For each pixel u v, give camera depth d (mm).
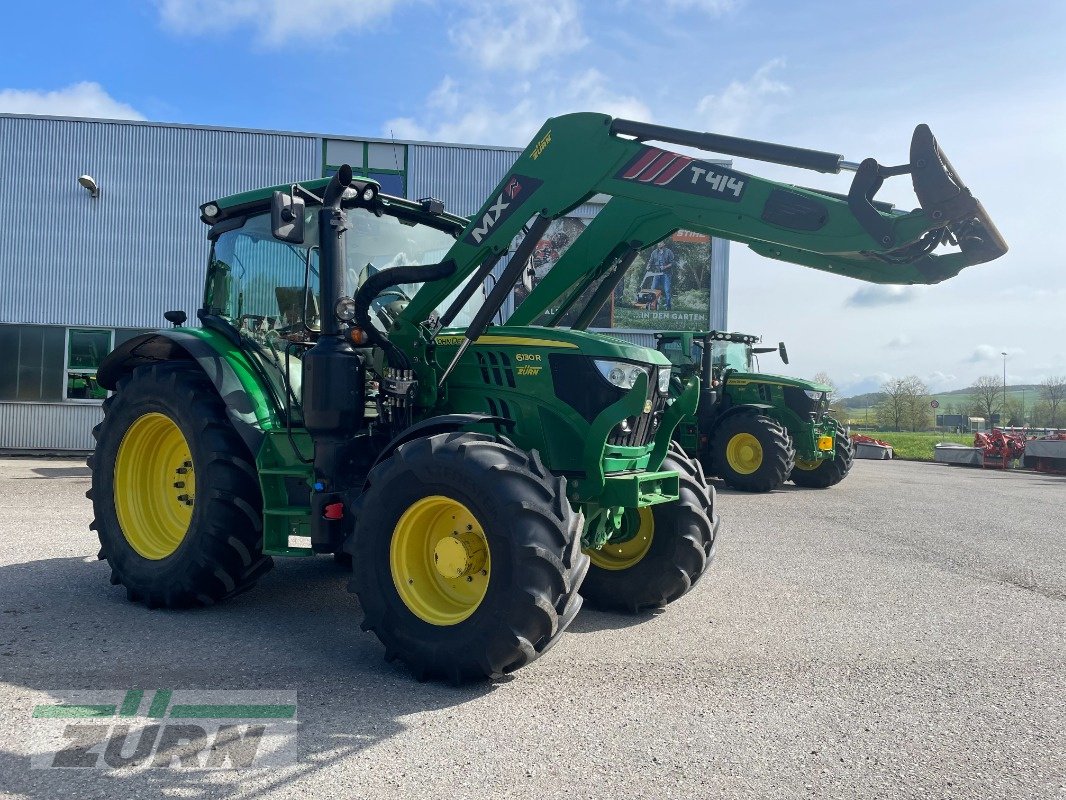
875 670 3650
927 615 4648
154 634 3965
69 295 16219
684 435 12227
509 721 2941
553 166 4035
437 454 3367
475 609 3273
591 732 2859
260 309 4645
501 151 17188
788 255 3939
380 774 2486
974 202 3111
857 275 3777
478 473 3275
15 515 7723
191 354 4473
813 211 3463
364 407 4078
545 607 3176
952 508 9789
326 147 16875
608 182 3904
